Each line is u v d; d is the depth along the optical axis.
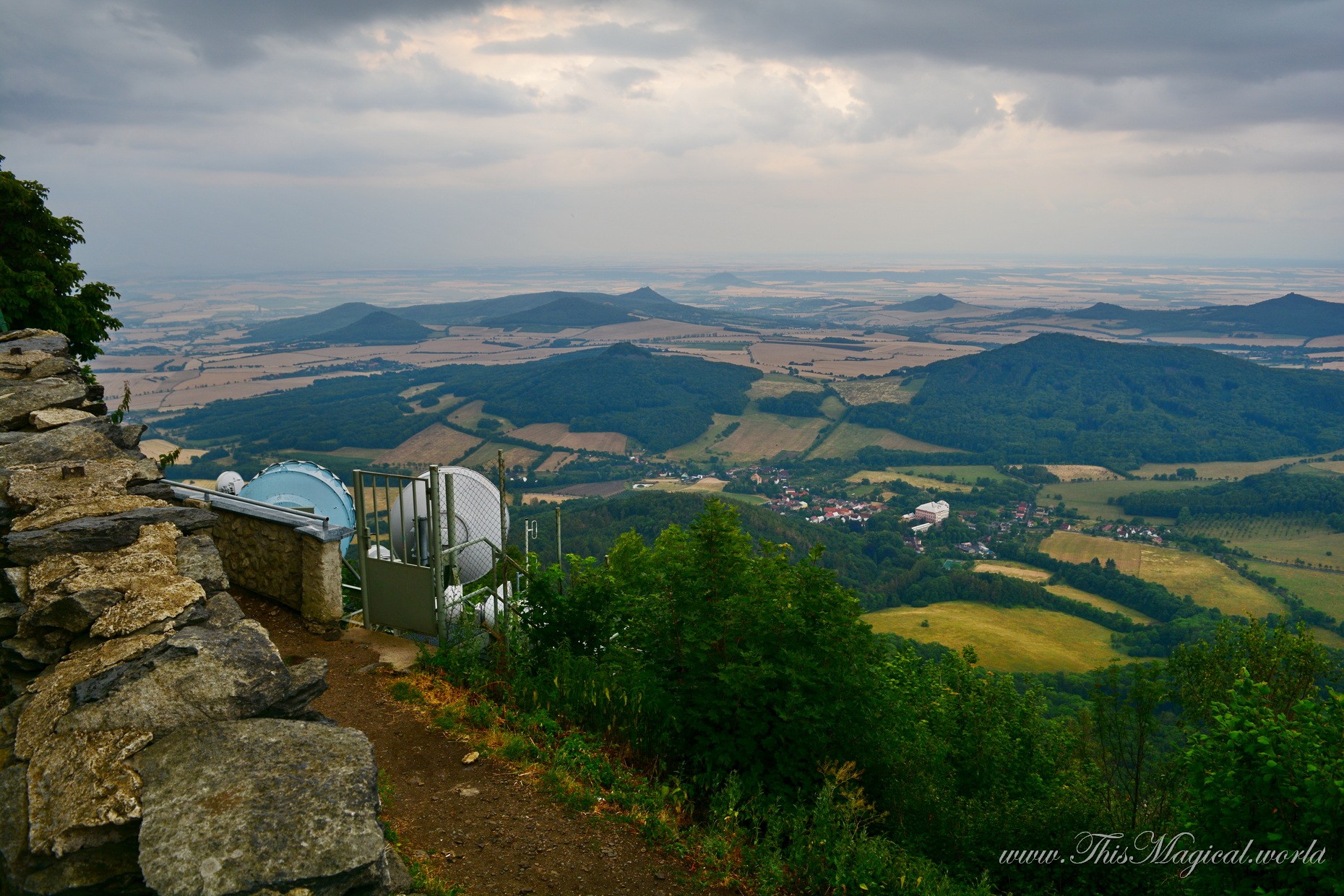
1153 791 9.07
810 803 6.39
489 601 10.48
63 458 6.20
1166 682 9.76
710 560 7.38
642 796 5.93
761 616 7.04
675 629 7.24
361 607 9.06
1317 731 5.59
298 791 3.18
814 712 6.62
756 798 6.19
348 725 6.53
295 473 15.11
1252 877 5.59
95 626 4.05
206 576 4.78
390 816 5.28
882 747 7.29
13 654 4.11
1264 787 5.53
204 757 3.25
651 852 5.32
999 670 63.72
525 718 6.89
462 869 4.78
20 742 3.35
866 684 7.18
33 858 2.85
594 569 8.82
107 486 5.71
